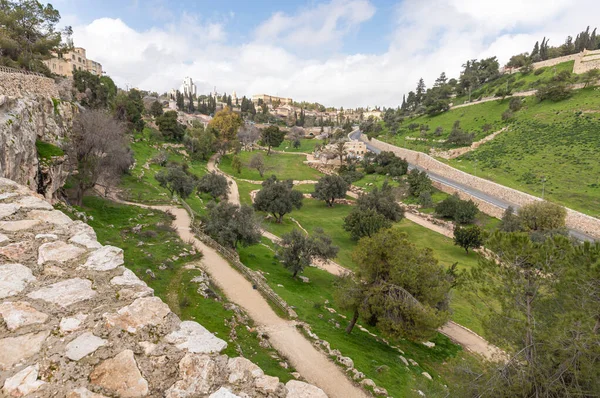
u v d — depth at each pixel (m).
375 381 16.70
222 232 33.03
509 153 81.50
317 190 76.06
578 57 107.88
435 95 156.12
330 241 38.00
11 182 8.26
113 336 4.36
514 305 11.41
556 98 98.75
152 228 34.25
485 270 12.27
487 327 11.92
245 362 4.66
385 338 25.50
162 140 93.38
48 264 5.46
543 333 10.21
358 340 22.70
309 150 136.25
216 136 110.94
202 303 20.61
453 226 59.44
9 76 26.97
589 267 10.18
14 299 4.57
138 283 5.54
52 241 6.14
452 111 130.88
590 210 51.50
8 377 3.56
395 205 61.00
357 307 22.95
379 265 22.70
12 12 45.09
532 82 118.88
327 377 16.17
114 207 38.44
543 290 11.22
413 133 124.19
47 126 32.72
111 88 96.81
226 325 18.55
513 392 10.30
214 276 26.64
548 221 46.03
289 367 16.27
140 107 98.56
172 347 4.45
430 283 22.22
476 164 80.88
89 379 3.74
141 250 27.56
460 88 149.50
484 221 58.38
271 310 22.88
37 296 4.72
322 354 18.23
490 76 147.88
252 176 95.25
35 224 6.58
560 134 80.88
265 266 36.00
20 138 21.36
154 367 4.10
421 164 94.00
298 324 21.36
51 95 36.94
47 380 3.61
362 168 100.62
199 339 4.71
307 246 33.88
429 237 56.62
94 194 41.31
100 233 28.84
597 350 9.02
